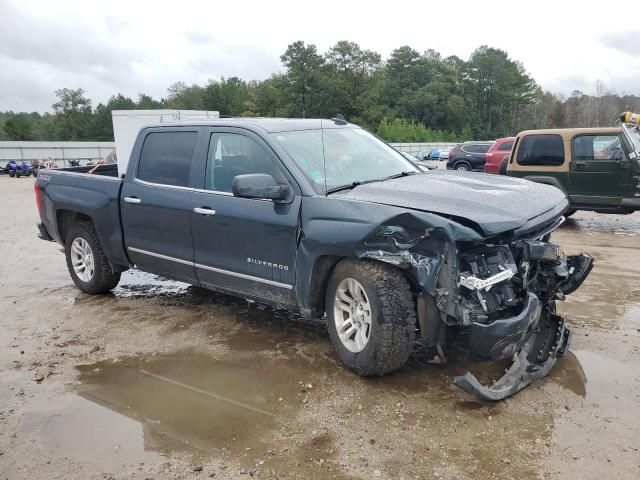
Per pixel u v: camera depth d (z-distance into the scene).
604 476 2.97
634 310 5.59
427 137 89.38
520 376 3.85
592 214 12.80
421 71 111.81
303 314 4.47
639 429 3.40
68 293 6.75
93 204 6.08
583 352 4.55
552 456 3.15
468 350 3.84
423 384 4.05
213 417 3.72
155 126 5.66
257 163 4.70
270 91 93.62
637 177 9.88
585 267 4.43
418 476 3.02
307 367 4.41
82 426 3.66
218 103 116.94
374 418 3.61
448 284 3.59
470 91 120.50
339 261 4.16
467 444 3.30
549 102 117.50
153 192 5.46
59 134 114.56
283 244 4.40
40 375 4.43
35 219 13.74
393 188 4.25
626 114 10.20
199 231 5.05
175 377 4.34
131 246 5.82
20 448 3.43
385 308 3.82
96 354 4.84
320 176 4.51
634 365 4.30
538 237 4.02
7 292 6.84
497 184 4.50
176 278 5.55
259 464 3.18
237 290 4.95
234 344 4.94
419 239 3.63
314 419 3.63
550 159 10.75
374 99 92.69
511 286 3.90
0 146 52.72
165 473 3.13
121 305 6.17
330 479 3.03
